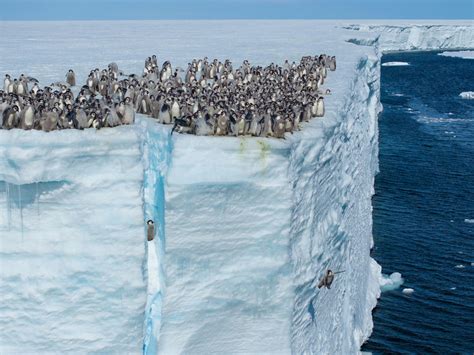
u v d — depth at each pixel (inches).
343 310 949.2
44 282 631.8
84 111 687.1
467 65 5172.2
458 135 2439.7
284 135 702.5
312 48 2126.0
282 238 663.1
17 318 636.7
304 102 880.3
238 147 647.8
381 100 3302.2
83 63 1546.5
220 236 657.6
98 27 4953.3
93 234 634.8
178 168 642.2
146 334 685.9
